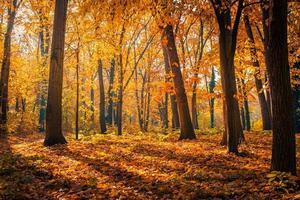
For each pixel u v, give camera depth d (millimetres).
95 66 28984
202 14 15594
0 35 24344
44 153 14609
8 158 12742
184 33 28594
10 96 34344
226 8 12625
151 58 35531
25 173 10766
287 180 8180
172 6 13930
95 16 12992
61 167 11859
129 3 12367
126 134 26625
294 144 9156
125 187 9203
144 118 40125
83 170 11398
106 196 8469
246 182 9031
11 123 30281
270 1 8930
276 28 8852
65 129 44281
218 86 26156
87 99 41031
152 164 12148
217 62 24047
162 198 8125
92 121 42219
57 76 17203
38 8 23344
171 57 19375
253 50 22047
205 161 12297
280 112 9055
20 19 24594
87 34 20609
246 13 17562
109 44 21578
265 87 22391
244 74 24516
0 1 22047
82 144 17109
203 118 58594
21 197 8406
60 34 17391
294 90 24516
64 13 17594
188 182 9258
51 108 17094
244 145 16094
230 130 13383
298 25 19812
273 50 8953
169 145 16797
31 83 35750
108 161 12859
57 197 8570
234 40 12781
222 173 10219
